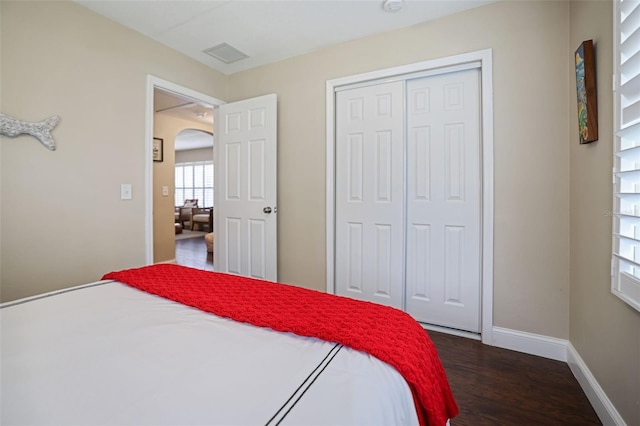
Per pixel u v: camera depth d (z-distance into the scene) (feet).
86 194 6.82
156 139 14.23
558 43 6.00
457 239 7.23
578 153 5.46
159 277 4.80
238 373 2.31
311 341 2.86
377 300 8.14
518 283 6.43
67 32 6.47
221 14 7.08
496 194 6.57
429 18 7.16
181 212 28.66
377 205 8.10
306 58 8.89
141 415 1.87
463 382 5.36
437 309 7.47
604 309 4.43
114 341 2.82
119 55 7.41
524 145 6.31
